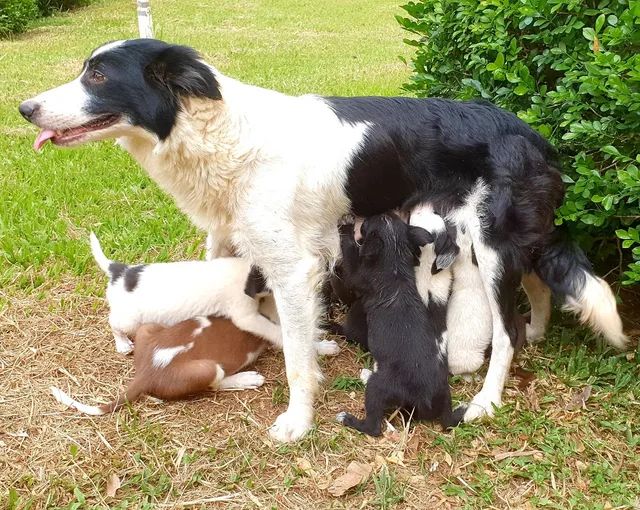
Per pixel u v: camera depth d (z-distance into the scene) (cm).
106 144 179
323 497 77
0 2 354
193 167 85
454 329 91
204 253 128
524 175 87
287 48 334
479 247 88
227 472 80
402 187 90
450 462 81
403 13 461
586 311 90
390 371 84
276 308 96
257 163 84
